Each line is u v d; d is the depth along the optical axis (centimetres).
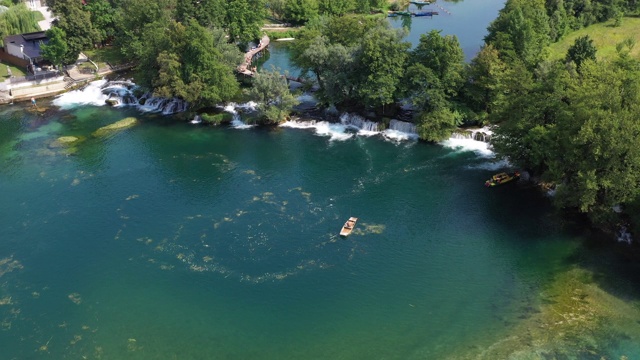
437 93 16662
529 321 10619
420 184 15062
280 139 17825
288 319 10994
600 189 12550
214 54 19138
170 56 18812
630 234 12488
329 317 10994
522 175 15150
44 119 19725
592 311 10725
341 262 12369
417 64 16700
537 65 17012
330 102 18500
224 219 13875
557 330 10356
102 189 15325
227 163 16475
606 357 9706
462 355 9975
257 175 15775
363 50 17588
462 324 10669
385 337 10481
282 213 14038
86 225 13862
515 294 11306
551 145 13012
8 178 15975
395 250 12669
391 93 17188
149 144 17800
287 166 16188
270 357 10188
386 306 11194
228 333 10738
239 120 19188
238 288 11781
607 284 11362
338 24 19488
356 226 13462
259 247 12900
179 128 18850
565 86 13925
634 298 10962
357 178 15462
